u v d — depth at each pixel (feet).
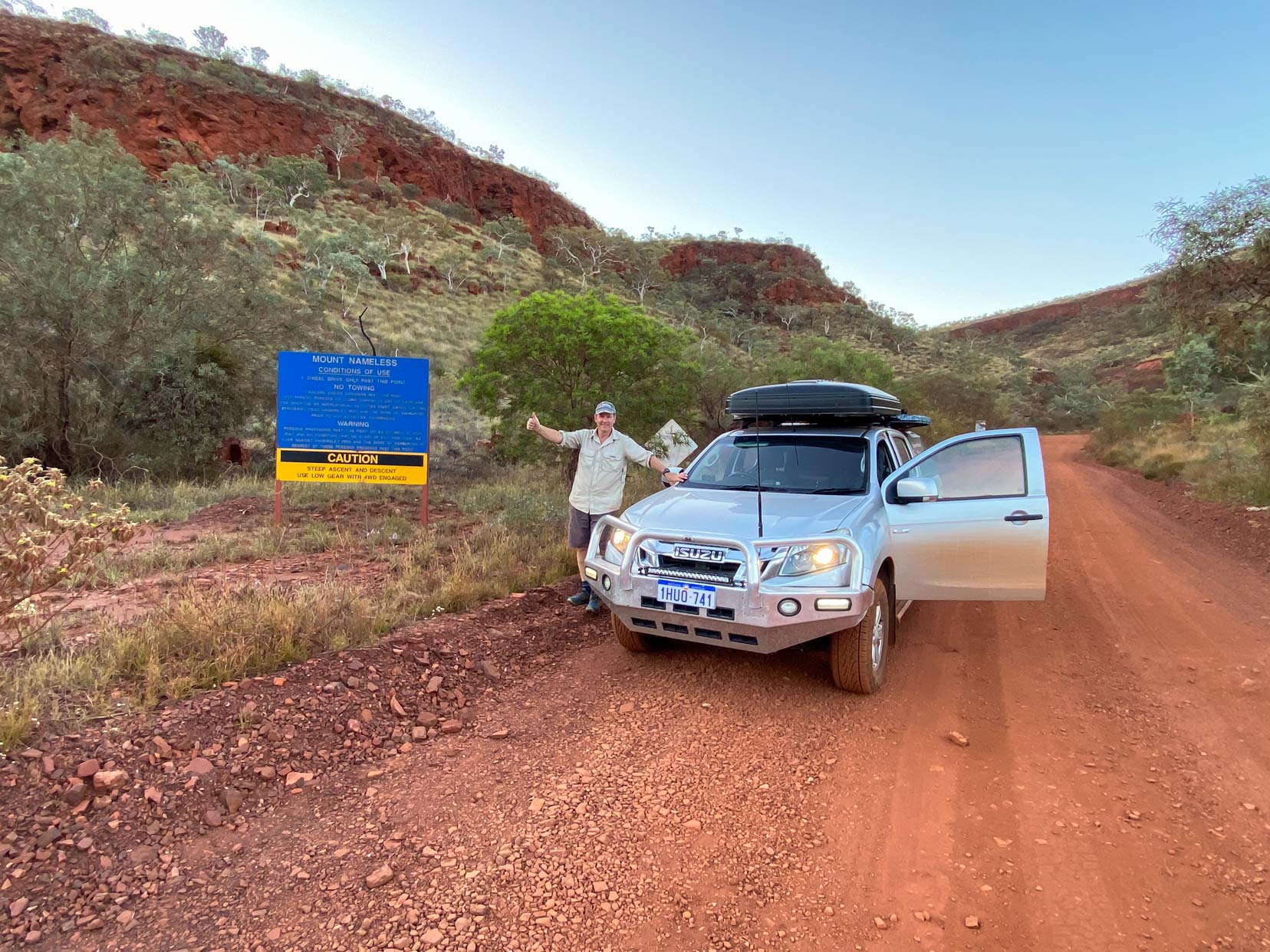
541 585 21.01
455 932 7.55
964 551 15.48
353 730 11.94
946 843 9.36
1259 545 30.01
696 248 433.07
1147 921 7.82
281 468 27.66
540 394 33.35
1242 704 13.99
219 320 42.78
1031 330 459.73
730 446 19.40
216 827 9.45
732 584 12.96
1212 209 36.40
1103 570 26.35
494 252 207.82
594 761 11.46
